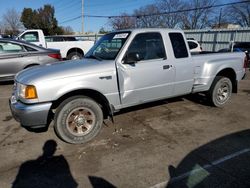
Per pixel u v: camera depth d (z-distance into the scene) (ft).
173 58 15.19
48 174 9.92
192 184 9.23
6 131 14.06
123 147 12.13
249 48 49.52
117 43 14.06
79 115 12.42
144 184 9.26
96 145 12.37
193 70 16.33
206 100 19.04
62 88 11.62
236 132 13.91
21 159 11.03
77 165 10.55
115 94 13.20
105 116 15.29
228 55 18.54
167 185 9.19
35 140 12.93
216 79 17.84
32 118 11.35
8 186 9.18
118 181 9.45
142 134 13.62
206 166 10.41
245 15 147.02
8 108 18.16
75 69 12.17
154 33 14.56
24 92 11.43
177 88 15.80
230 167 10.34
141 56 14.01
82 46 46.73
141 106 18.33
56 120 12.03
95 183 9.33
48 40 46.32
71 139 12.35
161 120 15.72
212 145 12.30
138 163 10.67
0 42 23.50
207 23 153.28
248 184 9.23
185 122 15.42
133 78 13.65
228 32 67.10
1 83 27.09
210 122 15.43
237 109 18.16
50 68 12.64
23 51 24.41
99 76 12.48
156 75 14.47
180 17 153.48
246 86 27.27
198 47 44.78
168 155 11.32
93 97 13.21
